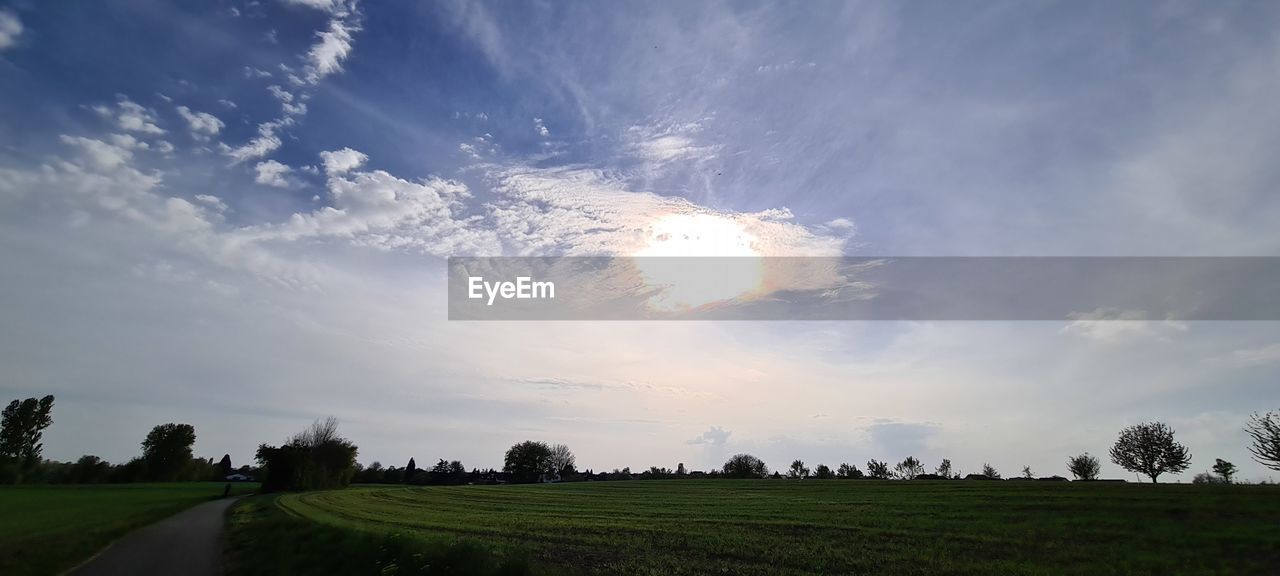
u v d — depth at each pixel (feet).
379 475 498.69
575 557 86.89
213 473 470.80
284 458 316.81
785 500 189.16
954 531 103.09
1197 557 73.87
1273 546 76.59
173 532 113.09
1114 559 75.46
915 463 371.56
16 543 86.17
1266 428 150.92
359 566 68.18
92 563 78.64
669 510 167.73
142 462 417.08
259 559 79.87
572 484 368.68
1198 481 178.91
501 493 275.18
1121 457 211.82
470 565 62.18
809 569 78.54
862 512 141.49
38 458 374.02
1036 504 130.93
